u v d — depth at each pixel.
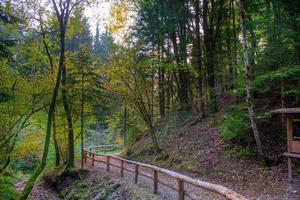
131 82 20.31
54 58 18.11
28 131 16.31
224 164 14.51
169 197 11.05
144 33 22.17
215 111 20.91
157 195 11.55
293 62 13.99
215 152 15.87
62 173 20.45
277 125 14.94
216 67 20.34
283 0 12.88
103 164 22.52
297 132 10.87
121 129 33.72
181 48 21.89
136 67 19.95
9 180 19.55
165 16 21.33
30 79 14.75
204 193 11.30
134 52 19.70
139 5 22.62
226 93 19.09
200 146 17.56
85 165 22.67
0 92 12.84
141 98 20.69
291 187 10.67
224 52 20.31
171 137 22.02
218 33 20.83
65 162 22.33
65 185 19.42
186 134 20.66
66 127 21.56
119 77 19.83
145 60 20.19
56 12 13.45
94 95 21.58
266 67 14.62
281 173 12.16
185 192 9.45
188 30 21.72
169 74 26.86
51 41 17.34
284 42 13.35
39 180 23.08
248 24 14.63
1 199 13.96
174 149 19.64
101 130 42.16
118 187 14.23
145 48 21.77
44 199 18.06
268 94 16.64
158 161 19.38
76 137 23.12
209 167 14.92
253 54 14.39
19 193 17.02
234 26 19.64
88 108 22.05
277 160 12.93
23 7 13.78
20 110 14.39
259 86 15.47
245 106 14.34
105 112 24.16
